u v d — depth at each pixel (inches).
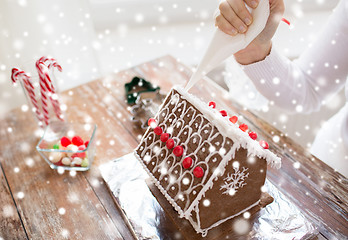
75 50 34.0
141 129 23.3
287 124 34.7
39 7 29.9
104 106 25.4
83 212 18.3
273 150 20.9
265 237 16.1
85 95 26.6
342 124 22.1
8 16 29.1
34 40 31.3
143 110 24.0
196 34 37.1
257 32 14.3
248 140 14.9
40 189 19.7
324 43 22.1
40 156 21.9
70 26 32.5
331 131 23.5
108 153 21.7
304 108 23.9
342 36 20.8
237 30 13.9
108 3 35.5
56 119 22.9
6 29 29.9
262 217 17.1
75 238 17.0
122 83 27.7
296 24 33.2
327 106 32.6
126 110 25.0
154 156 17.5
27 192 19.6
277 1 17.7
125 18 37.1
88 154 20.4
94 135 21.2
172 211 17.3
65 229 17.5
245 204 17.2
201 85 26.7
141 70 29.0
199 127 16.1
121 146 22.1
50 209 18.5
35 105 22.0
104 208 18.4
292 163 20.1
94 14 36.0
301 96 22.9
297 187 18.7
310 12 34.9
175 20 38.1
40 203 18.9
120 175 19.8
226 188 15.4
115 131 23.2
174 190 16.0
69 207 18.6
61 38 32.6
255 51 20.1
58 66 21.3
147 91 23.6
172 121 17.5
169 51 36.0
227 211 16.6
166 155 17.0
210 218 16.1
